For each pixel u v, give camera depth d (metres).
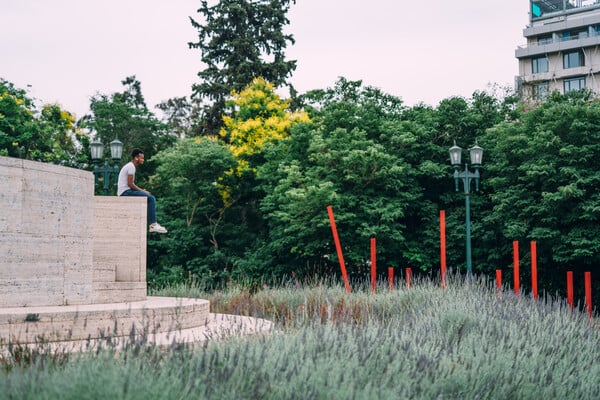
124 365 6.02
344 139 30.94
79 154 41.94
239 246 37.12
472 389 6.78
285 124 38.28
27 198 10.03
